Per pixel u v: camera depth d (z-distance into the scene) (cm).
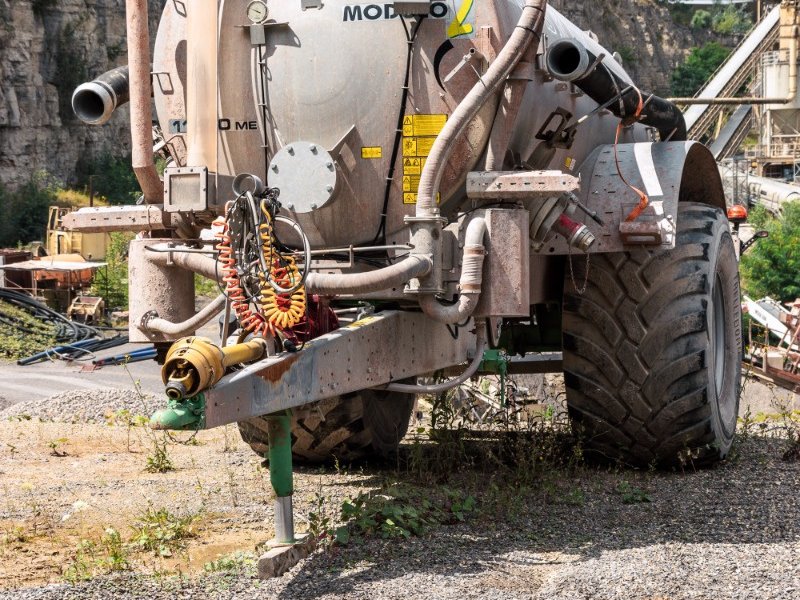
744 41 7869
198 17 584
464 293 550
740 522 587
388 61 576
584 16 12375
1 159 6344
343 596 457
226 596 462
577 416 740
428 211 551
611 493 664
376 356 558
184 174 579
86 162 6975
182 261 580
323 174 570
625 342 720
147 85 592
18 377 2338
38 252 4072
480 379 1156
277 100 585
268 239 496
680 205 772
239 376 464
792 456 787
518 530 576
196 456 844
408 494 645
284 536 510
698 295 714
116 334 3278
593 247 690
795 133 7612
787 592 454
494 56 575
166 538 561
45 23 6756
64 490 699
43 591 471
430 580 478
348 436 742
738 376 827
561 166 689
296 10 581
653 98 729
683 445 722
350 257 555
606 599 451
